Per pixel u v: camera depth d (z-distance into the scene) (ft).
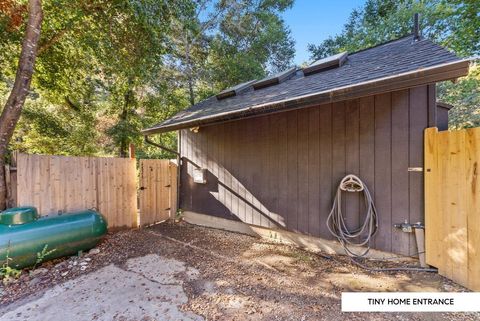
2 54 17.01
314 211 12.26
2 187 11.12
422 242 9.33
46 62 19.57
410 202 9.55
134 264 10.64
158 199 18.40
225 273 9.68
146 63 18.08
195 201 18.75
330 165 11.66
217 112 13.28
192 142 18.92
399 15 31.32
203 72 31.53
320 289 8.31
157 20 16.87
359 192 10.81
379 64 9.82
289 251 12.17
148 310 7.26
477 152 7.55
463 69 6.17
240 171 15.67
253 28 34.30
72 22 15.80
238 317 6.85
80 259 11.16
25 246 9.45
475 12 22.43
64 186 13.08
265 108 10.25
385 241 10.18
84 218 11.73
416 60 8.15
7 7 13.97
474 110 22.36
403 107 9.64
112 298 7.96
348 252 11.06
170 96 30.27
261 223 14.57
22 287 8.76
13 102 11.88
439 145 8.70
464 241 7.95
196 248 12.73
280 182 13.60
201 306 7.41
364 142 10.63
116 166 15.70
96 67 21.83
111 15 15.99
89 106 29.66
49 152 27.07
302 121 12.64
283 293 8.09
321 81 11.02
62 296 8.13
